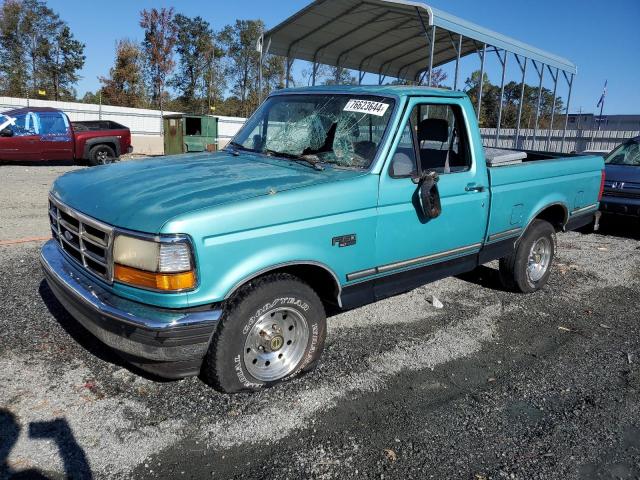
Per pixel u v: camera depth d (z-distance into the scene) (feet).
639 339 15.78
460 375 12.86
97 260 10.23
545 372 13.30
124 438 9.59
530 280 18.90
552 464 9.66
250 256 10.11
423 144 14.07
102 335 10.03
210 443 9.62
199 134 73.51
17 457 8.87
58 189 12.49
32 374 11.46
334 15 39.17
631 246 28.53
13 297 15.56
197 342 9.72
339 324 15.58
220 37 161.58
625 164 32.19
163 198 10.16
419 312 16.98
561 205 18.98
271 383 11.28
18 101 87.35
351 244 11.84
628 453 10.13
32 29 157.17
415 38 44.39
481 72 40.24
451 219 14.26
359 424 10.50
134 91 137.90
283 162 13.35
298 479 8.82
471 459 9.65
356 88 14.19
